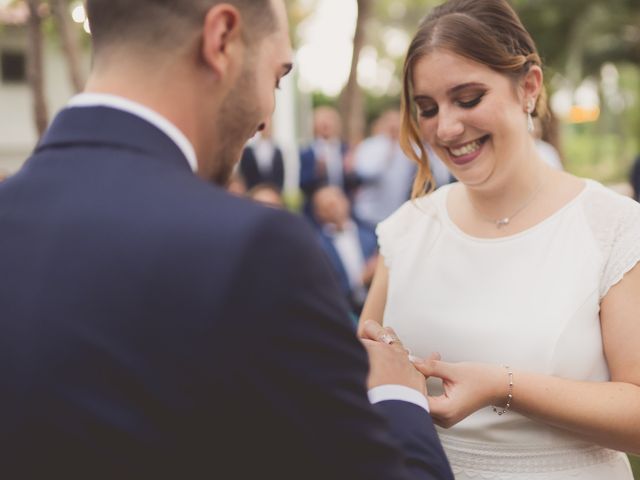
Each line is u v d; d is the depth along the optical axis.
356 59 9.56
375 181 7.59
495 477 1.86
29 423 1.00
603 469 1.87
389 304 2.05
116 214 1.04
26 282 1.04
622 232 1.79
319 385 1.00
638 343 1.73
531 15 18.98
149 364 0.97
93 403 0.98
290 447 0.99
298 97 29.28
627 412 1.68
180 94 1.12
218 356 0.96
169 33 1.10
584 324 1.78
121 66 1.12
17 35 18.55
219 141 1.19
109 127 1.11
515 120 1.79
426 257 2.01
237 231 0.99
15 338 1.02
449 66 1.72
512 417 1.84
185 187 1.06
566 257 1.82
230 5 1.12
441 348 1.92
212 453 0.98
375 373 1.33
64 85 19.42
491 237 1.92
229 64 1.14
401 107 1.96
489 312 1.87
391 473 1.07
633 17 19.30
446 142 1.78
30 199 1.10
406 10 27.89
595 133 30.14
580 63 20.98
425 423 1.26
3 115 19.17
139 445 0.97
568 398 1.69
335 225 5.70
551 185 1.91
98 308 1.00
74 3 6.88
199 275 0.98
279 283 0.98
